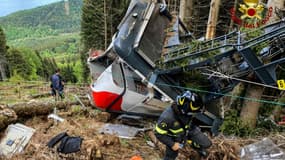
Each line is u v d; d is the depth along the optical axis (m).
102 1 29.75
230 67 5.58
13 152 5.25
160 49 6.03
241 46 5.09
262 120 6.69
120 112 6.71
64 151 4.69
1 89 16.17
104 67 7.50
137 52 5.48
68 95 12.25
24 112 7.14
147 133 5.95
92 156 4.68
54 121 6.82
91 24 30.41
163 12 6.68
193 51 5.61
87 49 31.00
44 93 13.75
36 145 5.16
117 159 4.87
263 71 4.99
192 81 5.80
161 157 5.02
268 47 5.17
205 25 16.11
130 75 6.31
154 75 5.69
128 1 29.50
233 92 6.84
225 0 15.53
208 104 5.92
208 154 4.57
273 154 4.38
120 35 5.64
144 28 5.80
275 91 7.31
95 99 6.65
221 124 6.10
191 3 13.66
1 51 45.78
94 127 6.43
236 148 4.73
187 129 4.00
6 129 5.98
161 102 6.10
